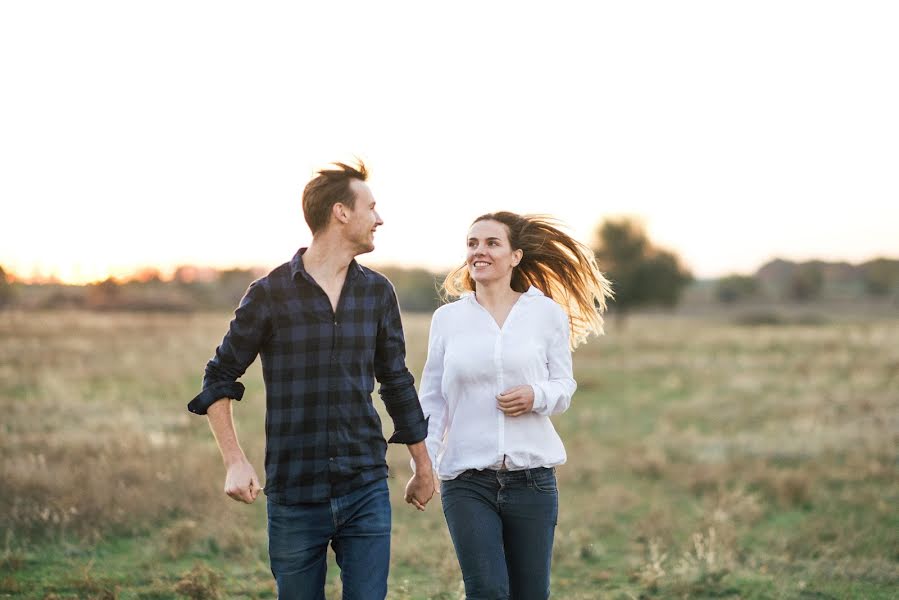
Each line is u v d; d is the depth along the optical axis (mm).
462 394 3746
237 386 3266
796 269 124562
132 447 8508
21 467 7094
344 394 3256
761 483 8484
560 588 5449
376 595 3248
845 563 5707
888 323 52594
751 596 5137
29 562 5426
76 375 15305
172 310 43031
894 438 10469
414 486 3605
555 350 3848
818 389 15766
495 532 3578
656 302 51594
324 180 3314
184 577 5113
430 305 71250
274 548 3266
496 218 4012
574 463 9648
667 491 8484
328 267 3334
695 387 17688
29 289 42219
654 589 5340
